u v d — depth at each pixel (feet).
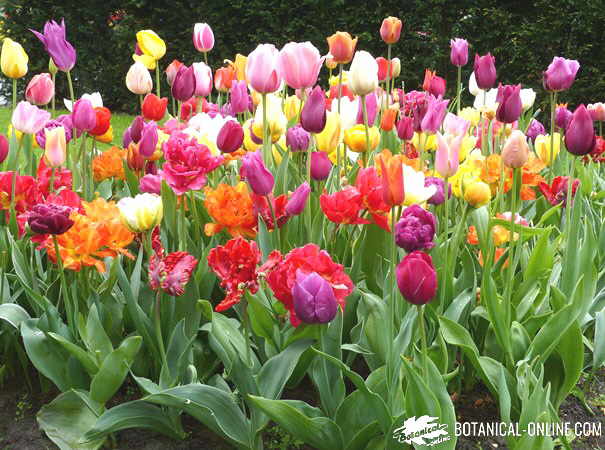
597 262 9.52
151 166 10.01
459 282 8.59
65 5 34.22
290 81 8.38
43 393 8.51
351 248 8.98
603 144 13.10
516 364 7.70
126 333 8.34
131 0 32.83
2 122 31.50
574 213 8.30
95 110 9.94
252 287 5.97
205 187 9.71
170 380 7.10
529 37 27.35
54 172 9.09
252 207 7.57
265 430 7.56
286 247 8.64
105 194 11.30
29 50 34.53
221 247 5.96
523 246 9.23
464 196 7.93
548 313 8.00
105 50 35.14
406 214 6.29
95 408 7.08
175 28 32.76
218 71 13.65
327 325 6.84
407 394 6.12
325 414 6.97
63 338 7.00
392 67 14.11
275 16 30.32
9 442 7.61
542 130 14.35
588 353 9.16
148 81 11.02
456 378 8.24
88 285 7.79
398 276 5.62
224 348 7.08
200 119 10.84
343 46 9.50
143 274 8.64
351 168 10.77
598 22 26.35
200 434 7.55
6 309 7.63
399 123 9.92
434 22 28.45
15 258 8.11
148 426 7.09
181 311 7.81
